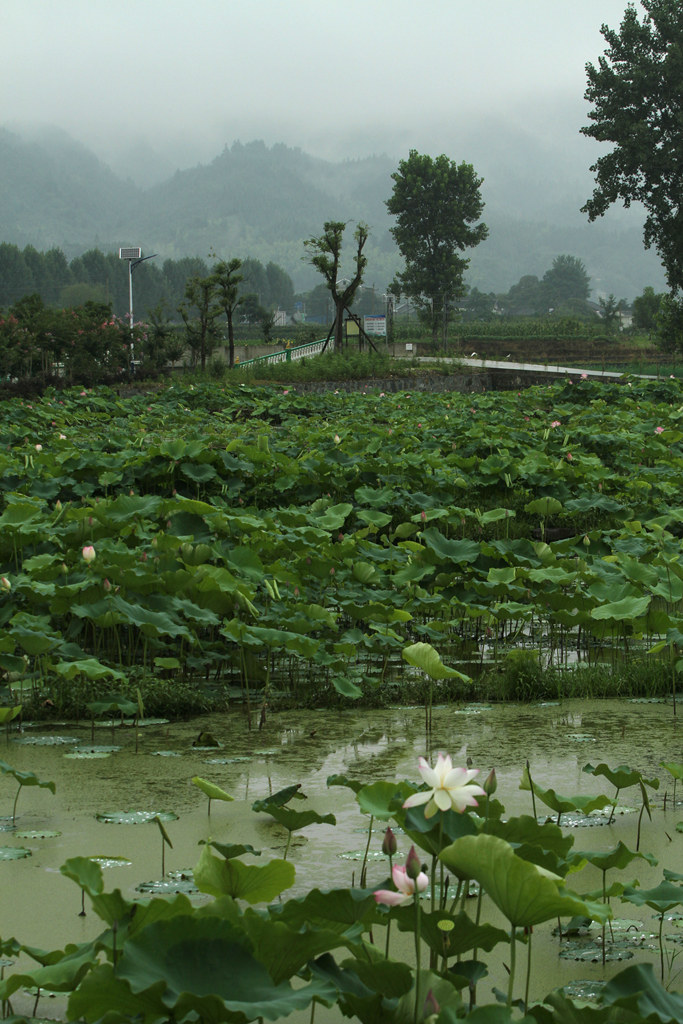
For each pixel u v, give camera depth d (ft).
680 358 172.96
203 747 19.42
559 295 559.79
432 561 29.96
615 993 8.24
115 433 57.72
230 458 41.29
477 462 45.47
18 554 28.07
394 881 8.28
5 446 50.42
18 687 23.02
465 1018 7.63
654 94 130.52
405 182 209.05
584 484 45.62
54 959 8.98
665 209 132.36
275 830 14.75
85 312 121.19
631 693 25.09
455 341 203.72
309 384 101.96
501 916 12.12
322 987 7.74
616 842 14.53
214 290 119.24
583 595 26.37
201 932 7.70
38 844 14.06
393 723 21.67
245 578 26.43
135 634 26.35
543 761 18.58
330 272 123.24
